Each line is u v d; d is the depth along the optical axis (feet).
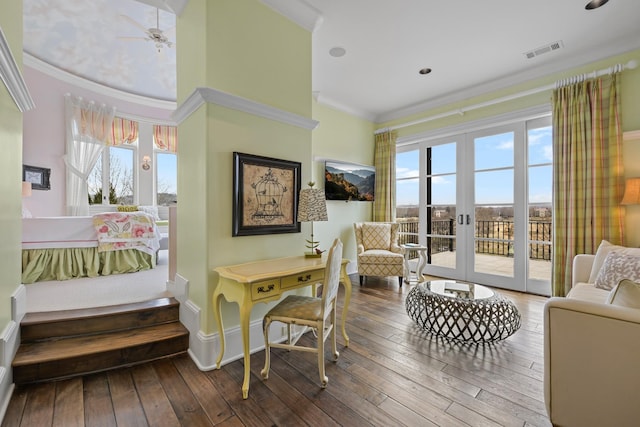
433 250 15.31
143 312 7.59
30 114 14.34
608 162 9.88
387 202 16.28
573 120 10.45
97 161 17.06
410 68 11.66
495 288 12.99
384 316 9.62
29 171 14.15
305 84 8.75
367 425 4.78
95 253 10.98
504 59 10.94
